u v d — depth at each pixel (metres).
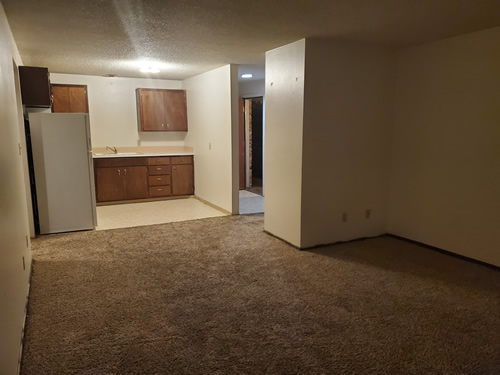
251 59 4.61
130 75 6.16
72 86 5.84
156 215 5.40
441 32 3.33
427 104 3.81
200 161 6.36
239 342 2.18
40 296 2.75
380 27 3.14
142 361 2.00
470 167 3.47
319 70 3.62
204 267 3.35
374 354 2.07
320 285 2.97
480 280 3.07
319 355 2.06
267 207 4.39
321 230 3.93
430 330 2.31
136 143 6.74
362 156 4.06
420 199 3.98
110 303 2.66
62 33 3.29
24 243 2.84
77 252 3.74
